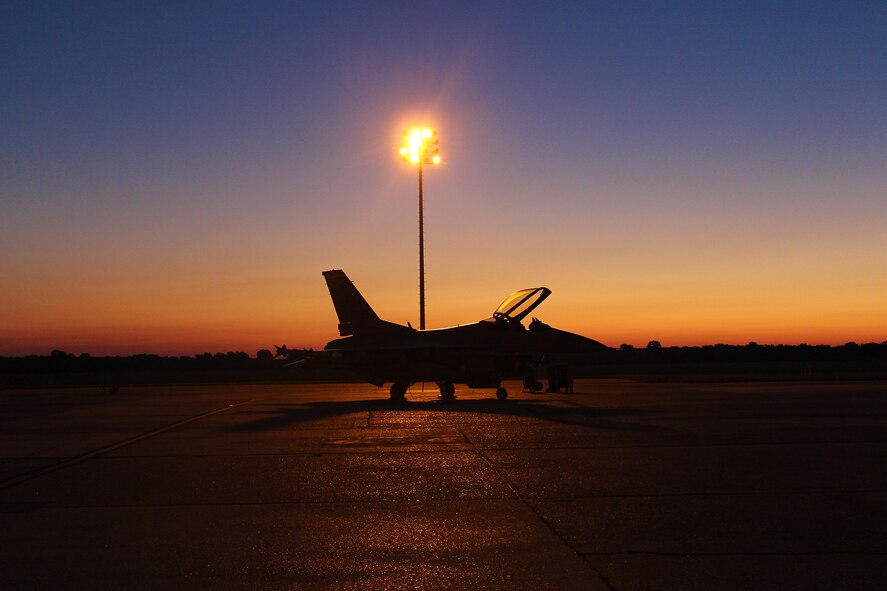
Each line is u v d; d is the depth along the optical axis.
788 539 7.32
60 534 7.83
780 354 132.25
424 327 35.25
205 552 7.10
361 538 7.55
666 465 11.60
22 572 6.51
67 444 15.38
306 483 10.54
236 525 8.16
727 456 12.39
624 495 9.45
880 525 7.83
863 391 28.88
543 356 30.02
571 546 7.15
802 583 6.02
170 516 8.62
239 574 6.41
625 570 6.39
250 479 10.92
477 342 26.86
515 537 7.50
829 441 14.02
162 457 13.28
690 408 21.39
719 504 8.88
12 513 8.86
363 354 27.19
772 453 12.66
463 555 6.90
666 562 6.61
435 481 10.52
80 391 41.09
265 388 40.88
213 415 21.77
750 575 6.22
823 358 130.50
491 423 17.91
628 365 108.31
